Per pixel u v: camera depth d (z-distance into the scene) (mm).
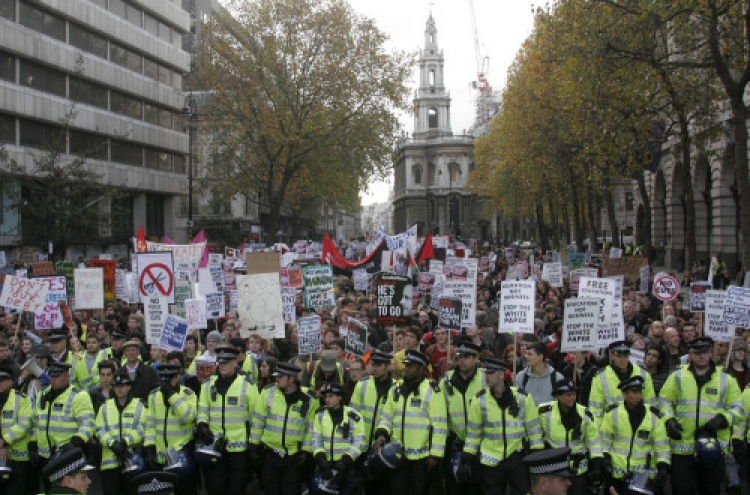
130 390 9930
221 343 11297
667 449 8586
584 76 24281
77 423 9414
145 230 58125
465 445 8758
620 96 24484
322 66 49562
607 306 11766
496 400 8570
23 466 9539
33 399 10227
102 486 9336
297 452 9492
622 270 21672
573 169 40031
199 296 16625
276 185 58125
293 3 49281
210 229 64875
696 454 9211
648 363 10703
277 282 12961
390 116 51562
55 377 9414
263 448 9570
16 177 37469
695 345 9273
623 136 25453
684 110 27859
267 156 51219
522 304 10836
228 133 53375
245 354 11688
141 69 55031
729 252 37469
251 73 49281
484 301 19922
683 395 9344
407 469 9117
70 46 45875
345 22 50000
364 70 50656
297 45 49656
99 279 15945
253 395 9758
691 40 25094
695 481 9273
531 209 67062
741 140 20875
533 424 8562
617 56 23922
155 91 56531
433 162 148375
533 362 9414
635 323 15984
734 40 23516
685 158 27359
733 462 9867
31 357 11203
